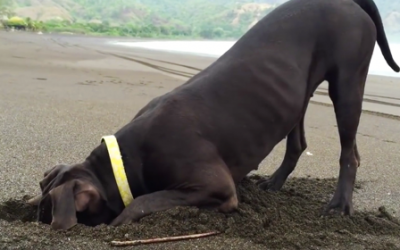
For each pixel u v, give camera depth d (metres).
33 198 1.29
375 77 5.48
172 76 4.73
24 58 5.71
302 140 1.59
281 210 1.38
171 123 1.24
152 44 14.77
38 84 3.56
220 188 1.22
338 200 1.40
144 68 5.45
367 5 1.51
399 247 1.21
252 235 1.18
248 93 1.32
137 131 1.26
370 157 2.13
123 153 1.24
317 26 1.40
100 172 1.24
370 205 1.54
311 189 1.62
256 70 1.34
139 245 1.10
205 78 1.34
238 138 1.29
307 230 1.27
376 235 1.28
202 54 9.34
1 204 1.31
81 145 1.96
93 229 1.13
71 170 1.22
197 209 1.20
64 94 3.17
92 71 4.79
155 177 1.23
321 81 1.44
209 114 1.28
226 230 1.18
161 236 1.13
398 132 2.69
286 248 1.15
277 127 1.36
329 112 3.15
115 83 3.94
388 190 1.70
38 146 1.90
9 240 1.07
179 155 1.22
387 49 1.54
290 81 1.36
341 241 1.21
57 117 2.43
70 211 1.14
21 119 2.32
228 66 1.35
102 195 1.21
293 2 1.45
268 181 1.58
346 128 1.42
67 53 7.32
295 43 1.38
